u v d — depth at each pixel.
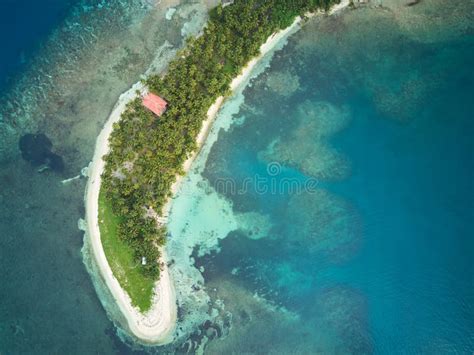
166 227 60.34
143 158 59.62
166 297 59.16
